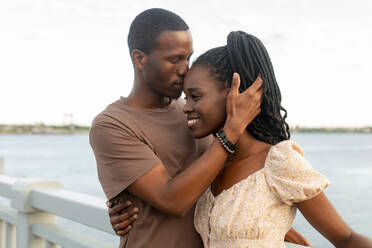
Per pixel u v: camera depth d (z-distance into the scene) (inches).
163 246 56.8
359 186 981.8
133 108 59.5
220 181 52.4
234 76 48.2
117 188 56.6
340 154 2325.3
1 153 2960.1
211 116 50.3
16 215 89.6
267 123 50.6
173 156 59.6
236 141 49.1
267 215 45.8
